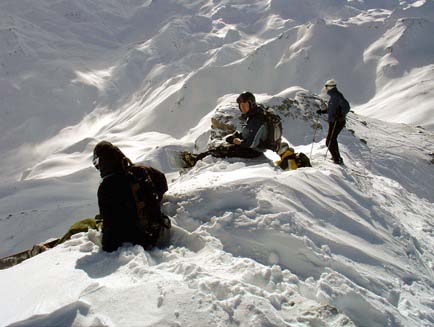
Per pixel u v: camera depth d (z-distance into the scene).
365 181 8.68
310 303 3.34
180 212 4.98
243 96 6.93
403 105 107.56
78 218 35.19
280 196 5.09
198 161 7.49
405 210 8.00
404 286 4.39
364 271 4.33
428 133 24.91
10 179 168.12
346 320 3.10
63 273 3.73
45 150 189.62
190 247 4.39
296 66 170.62
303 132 21.91
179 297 3.06
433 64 153.25
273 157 8.82
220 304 3.04
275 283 3.64
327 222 5.03
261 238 4.33
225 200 5.01
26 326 2.93
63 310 3.04
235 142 7.21
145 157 46.53
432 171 19.61
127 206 4.37
